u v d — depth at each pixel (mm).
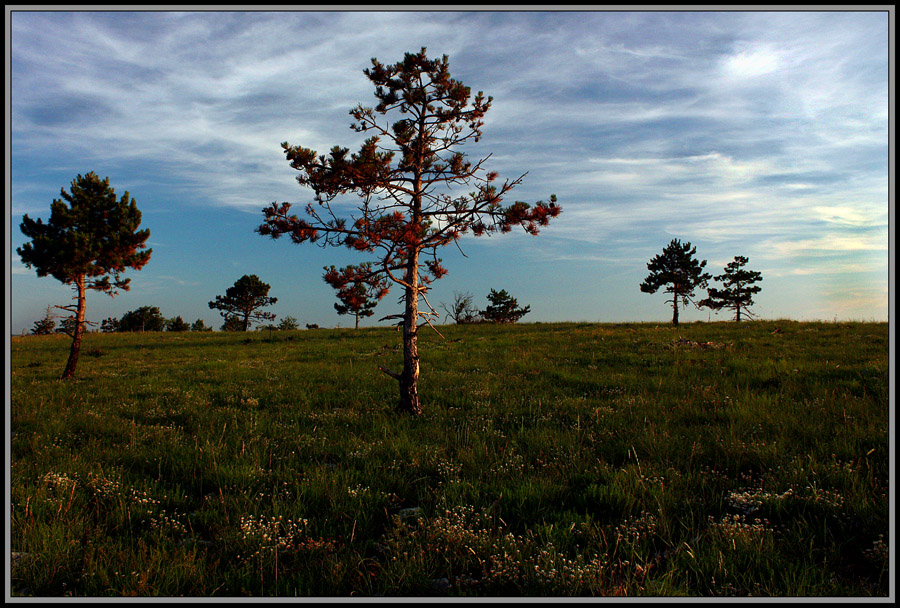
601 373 14906
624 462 6574
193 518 5211
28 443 7770
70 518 4941
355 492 5512
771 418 8102
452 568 4062
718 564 3867
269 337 36312
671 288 36375
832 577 3779
